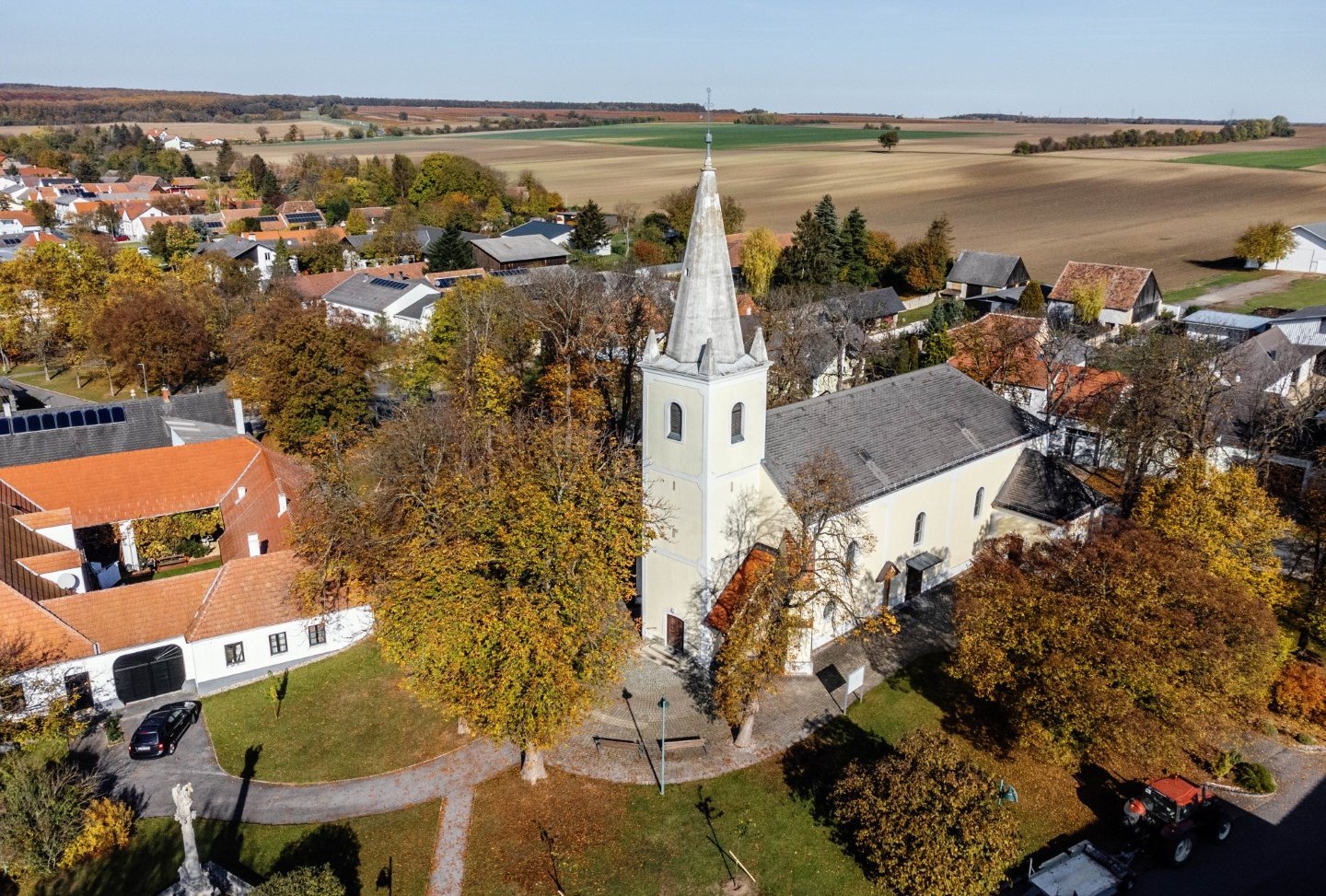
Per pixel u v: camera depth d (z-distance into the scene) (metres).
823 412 50.75
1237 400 68.38
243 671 48.59
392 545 49.38
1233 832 36.66
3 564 47.41
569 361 72.62
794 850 36.00
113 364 99.94
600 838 36.78
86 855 35.94
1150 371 61.56
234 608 48.09
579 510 40.59
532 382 80.94
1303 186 195.88
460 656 35.75
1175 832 34.47
